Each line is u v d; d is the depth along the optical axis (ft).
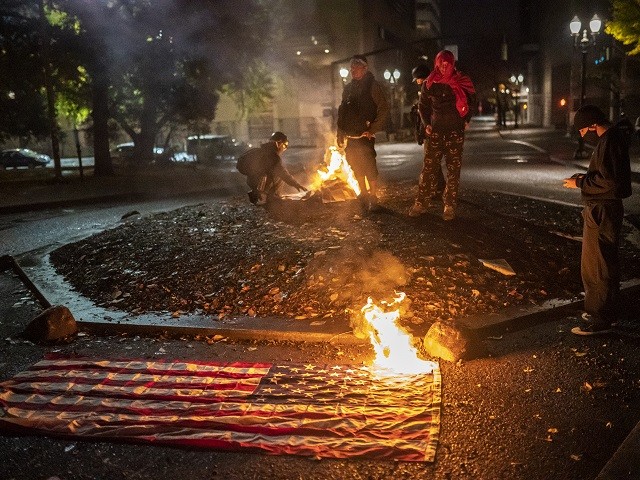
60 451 12.59
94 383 15.56
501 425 13.12
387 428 12.84
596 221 17.44
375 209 27.94
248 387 15.02
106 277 24.85
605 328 17.90
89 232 39.73
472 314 19.36
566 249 25.21
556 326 18.95
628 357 16.39
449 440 12.56
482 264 22.41
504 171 68.33
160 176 87.86
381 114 26.91
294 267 22.57
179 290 22.62
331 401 14.11
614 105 116.88
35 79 88.28
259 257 23.77
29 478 11.79
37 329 19.48
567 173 64.23
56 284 25.57
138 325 19.74
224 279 22.74
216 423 13.20
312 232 25.81
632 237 30.12
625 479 10.71
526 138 139.03
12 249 36.60
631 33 69.05
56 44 84.58
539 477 11.30
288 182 32.30
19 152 141.38
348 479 11.34
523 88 301.43
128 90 105.29
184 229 29.81
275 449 12.23
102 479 11.68
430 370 15.81
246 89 113.60
